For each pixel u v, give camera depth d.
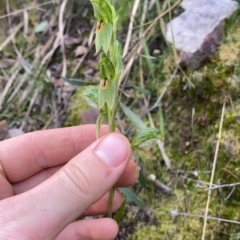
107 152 0.10
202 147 0.16
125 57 0.18
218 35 0.17
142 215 0.16
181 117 0.17
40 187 0.10
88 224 0.14
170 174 0.16
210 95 0.16
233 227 0.14
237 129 0.15
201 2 0.18
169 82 0.17
